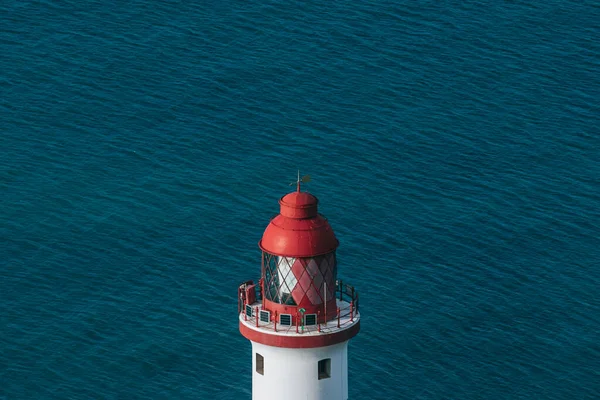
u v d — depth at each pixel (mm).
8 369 172250
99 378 172125
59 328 178375
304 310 111375
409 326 181125
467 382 173500
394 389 172000
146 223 197500
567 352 177750
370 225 197750
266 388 114750
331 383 114438
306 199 110500
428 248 194375
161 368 173750
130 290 185125
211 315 181000
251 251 192375
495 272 190750
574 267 191875
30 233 195125
